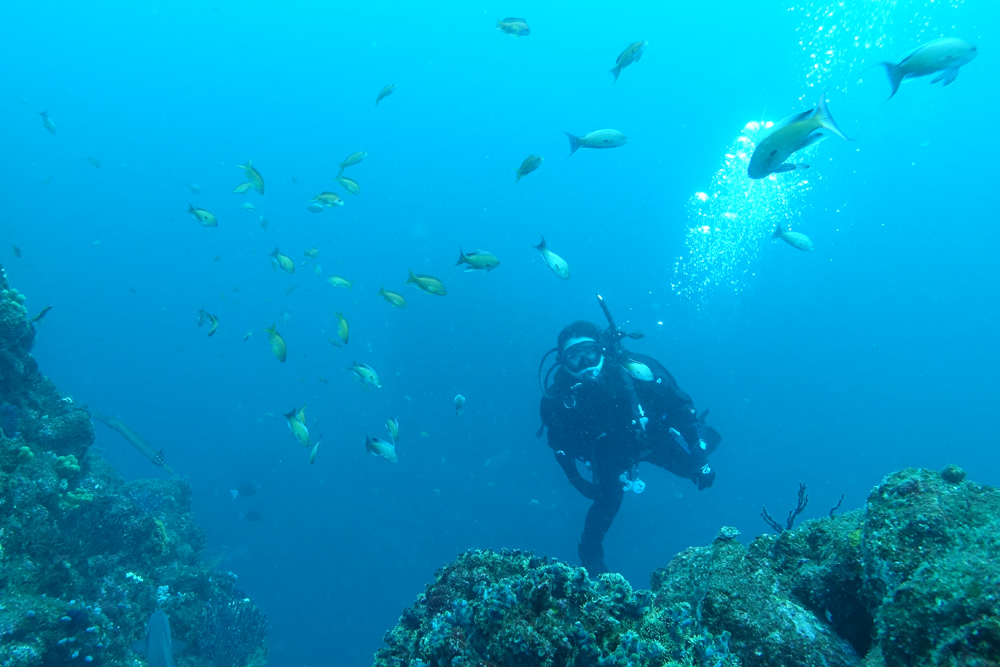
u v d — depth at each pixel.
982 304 42.44
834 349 42.31
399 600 21.48
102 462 8.39
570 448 7.66
